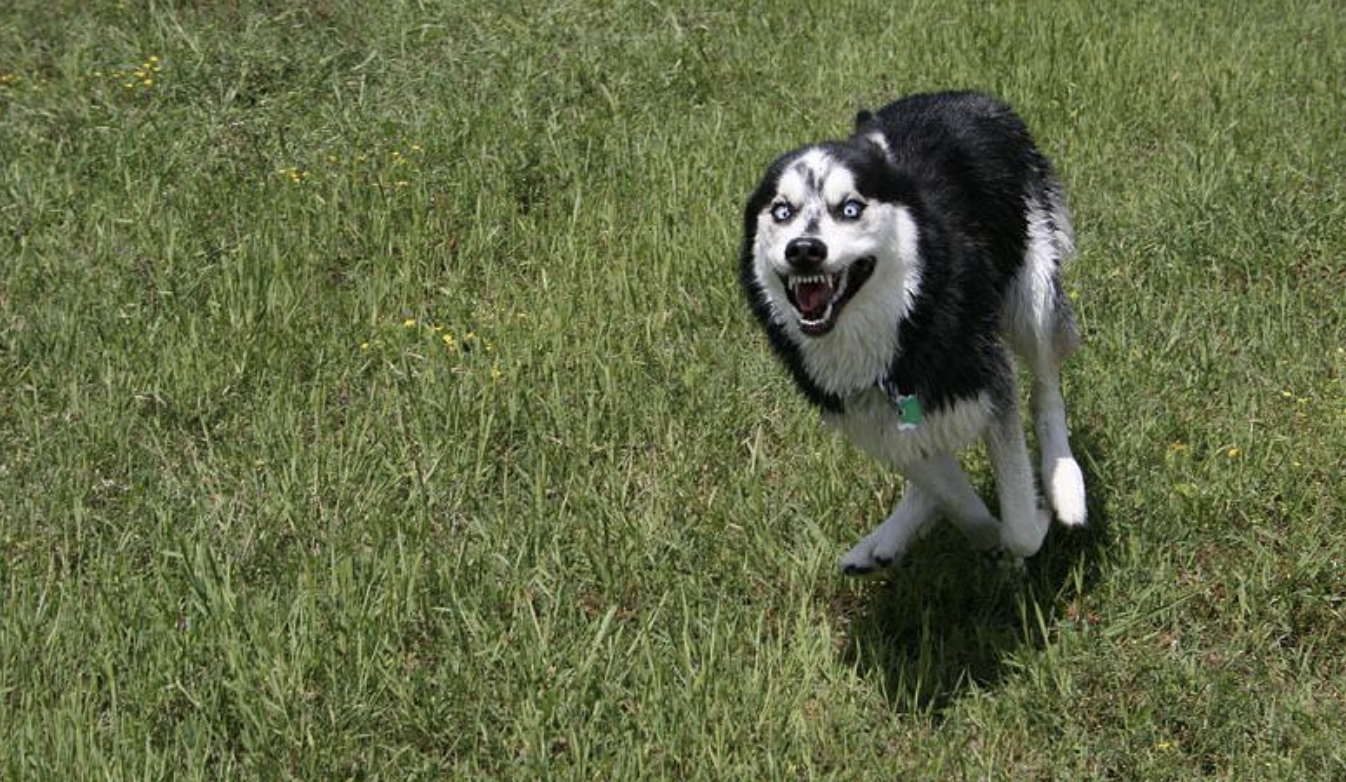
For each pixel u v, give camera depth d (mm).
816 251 4336
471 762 4566
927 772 4516
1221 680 4668
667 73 8961
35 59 9273
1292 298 6625
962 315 4688
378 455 5961
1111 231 7312
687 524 5527
